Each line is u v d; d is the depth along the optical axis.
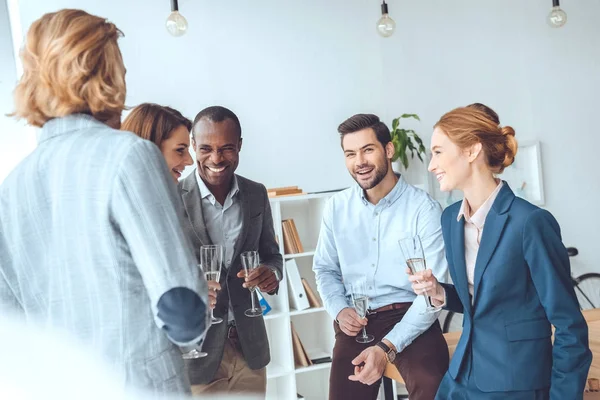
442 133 2.02
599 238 5.68
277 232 4.11
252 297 2.46
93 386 1.35
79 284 1.36
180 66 4.41
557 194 5.58
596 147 5.70
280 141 4.67
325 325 4.34
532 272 1.88
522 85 5.47
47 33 1.39
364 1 4.94
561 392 1.82
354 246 2.98
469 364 2.03
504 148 2.00
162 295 1.32
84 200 1.35
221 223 2.50
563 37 5.61
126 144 1.37
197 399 2.36
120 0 4.25
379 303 2.92
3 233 1.43
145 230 1.33
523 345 1.93
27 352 1.40
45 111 1.42
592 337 2.60
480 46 5.33
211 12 4.50
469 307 2.03
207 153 2.39
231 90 4.54
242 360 2.47
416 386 2.54
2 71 3.95
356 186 3.04
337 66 4.86
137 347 1.36
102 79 1.41
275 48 4.68
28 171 1.42
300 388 4.31
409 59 5.08
